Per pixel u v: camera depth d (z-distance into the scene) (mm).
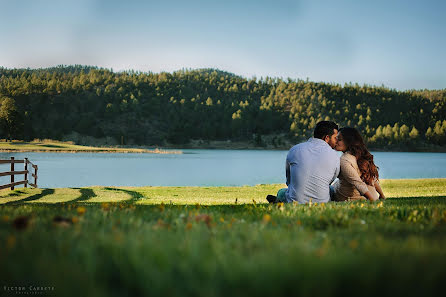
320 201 4488
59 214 3029
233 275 1104
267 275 1097
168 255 1387
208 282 1074
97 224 2320
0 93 179000
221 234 1996
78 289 1070
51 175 30359
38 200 11305
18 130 126812
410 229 2490
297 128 197250
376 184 5145
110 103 194625
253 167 51438
